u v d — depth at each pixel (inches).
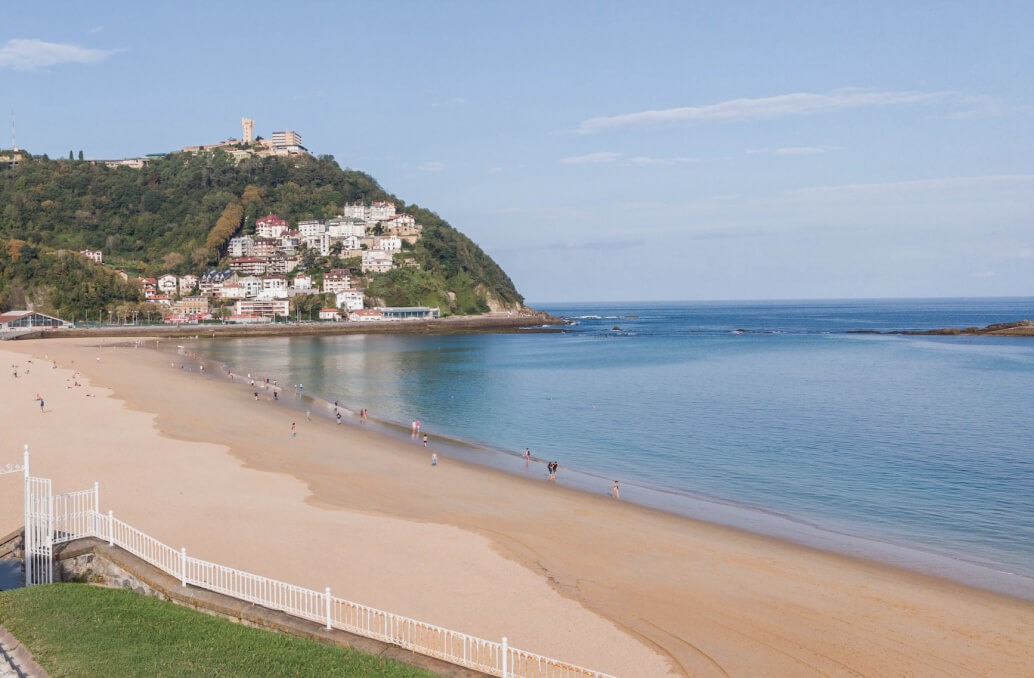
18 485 1628.9
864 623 1085.8
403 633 961.5
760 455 2401.6
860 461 2310.5
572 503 1752.0
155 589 973.2
